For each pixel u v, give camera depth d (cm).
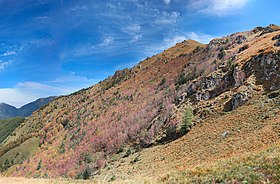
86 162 11325
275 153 1923
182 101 9875
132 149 9381
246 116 5834
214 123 6631
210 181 1642
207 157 4672
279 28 13088
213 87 8719
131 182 2312
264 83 6962
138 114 14288
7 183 2802
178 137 7494
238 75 8019
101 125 16662
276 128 4231
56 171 12862
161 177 2172
